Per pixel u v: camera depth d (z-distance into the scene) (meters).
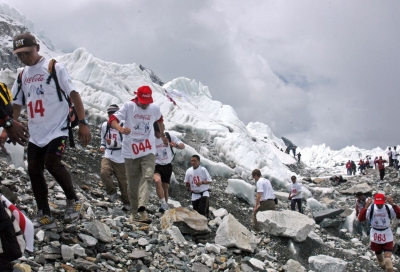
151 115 5.27
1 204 2.20
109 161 6.46
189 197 9.21
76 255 3.91
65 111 3.99
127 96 13.61
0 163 5.80
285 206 11.30
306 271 6.26
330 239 9.14
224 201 9.70
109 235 4.55
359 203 10.36
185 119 14.91
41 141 3.94
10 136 2.62
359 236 9.97
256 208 7.76
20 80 4.01
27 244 2.38
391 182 18.56
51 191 5.40
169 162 7.12
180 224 5.78
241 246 5.80
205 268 4.75
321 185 16.81
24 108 10.02
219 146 14.01
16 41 3.84
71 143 4.04
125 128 4.94
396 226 10.93
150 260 4.43
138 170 5.30
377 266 7.93
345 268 6.63
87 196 6.07
